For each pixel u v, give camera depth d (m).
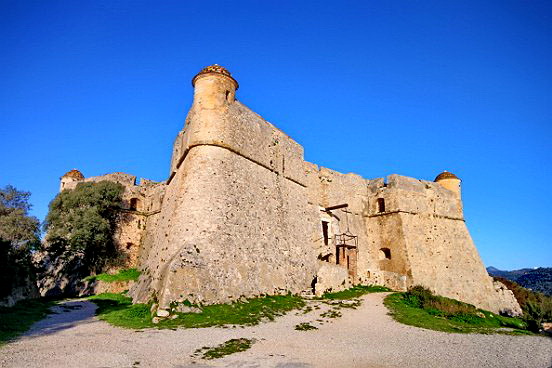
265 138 27.05
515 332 17.47
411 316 19.53
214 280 18.58
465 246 35.81
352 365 10.45
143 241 36.09
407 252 31.92
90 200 33.12
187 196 21.20
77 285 30.59
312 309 19.72
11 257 22.14
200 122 23.22
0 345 10.71
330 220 32.03
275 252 23.89
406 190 34.72
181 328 14.02
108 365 9.20
